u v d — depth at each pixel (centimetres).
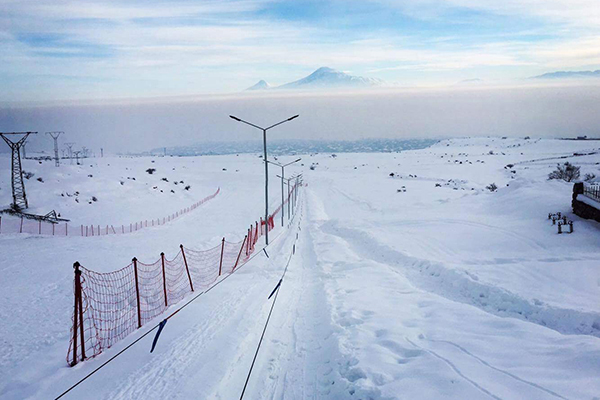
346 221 4291
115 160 14875
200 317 1251
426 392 700
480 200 4875
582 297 1566
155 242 3384
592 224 2934
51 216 4650
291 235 3859
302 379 867
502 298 1551
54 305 1625
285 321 1280
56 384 834
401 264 2347
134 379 833
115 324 1297
